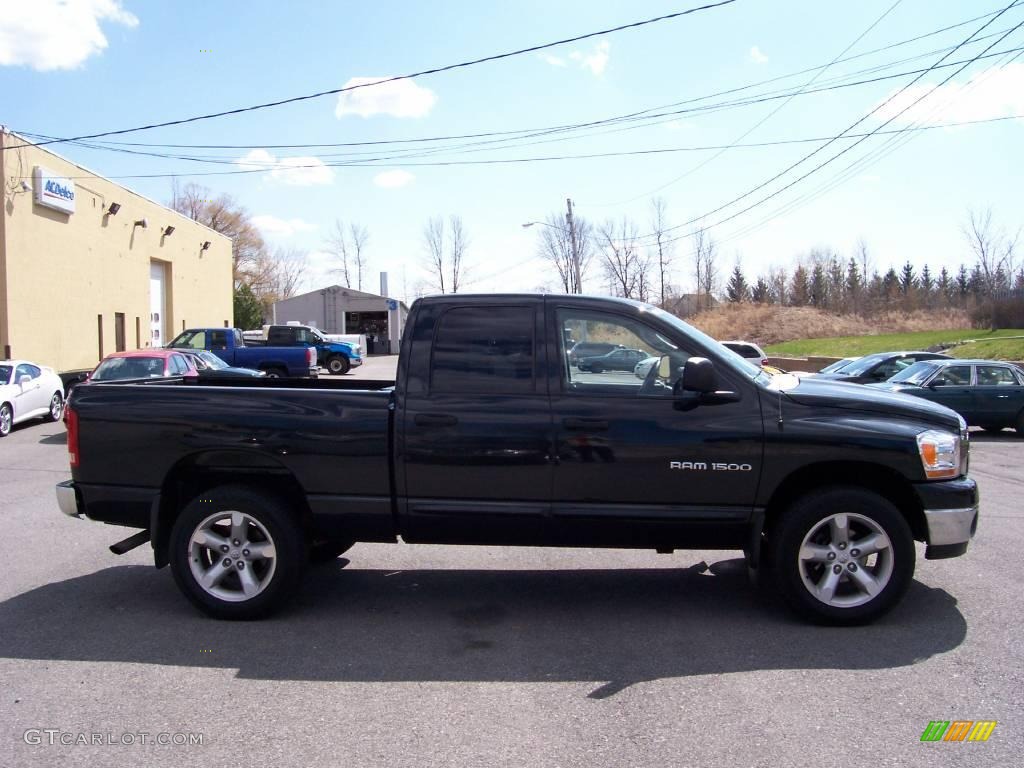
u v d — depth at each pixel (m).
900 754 3.35
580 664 4.38
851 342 42.47
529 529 4.96
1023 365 20.08
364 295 64.50
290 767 3.30
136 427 5.18
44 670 4.32
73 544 7.09
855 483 5.02
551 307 5.07
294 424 5.04
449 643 4.71
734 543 4.95
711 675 4.20
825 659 4.40
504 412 4.91
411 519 5.02
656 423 4.82
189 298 37.25
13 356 21.45
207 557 5.22
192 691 4.05
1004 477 10.83
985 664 4.30
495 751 3.42
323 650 4.61
